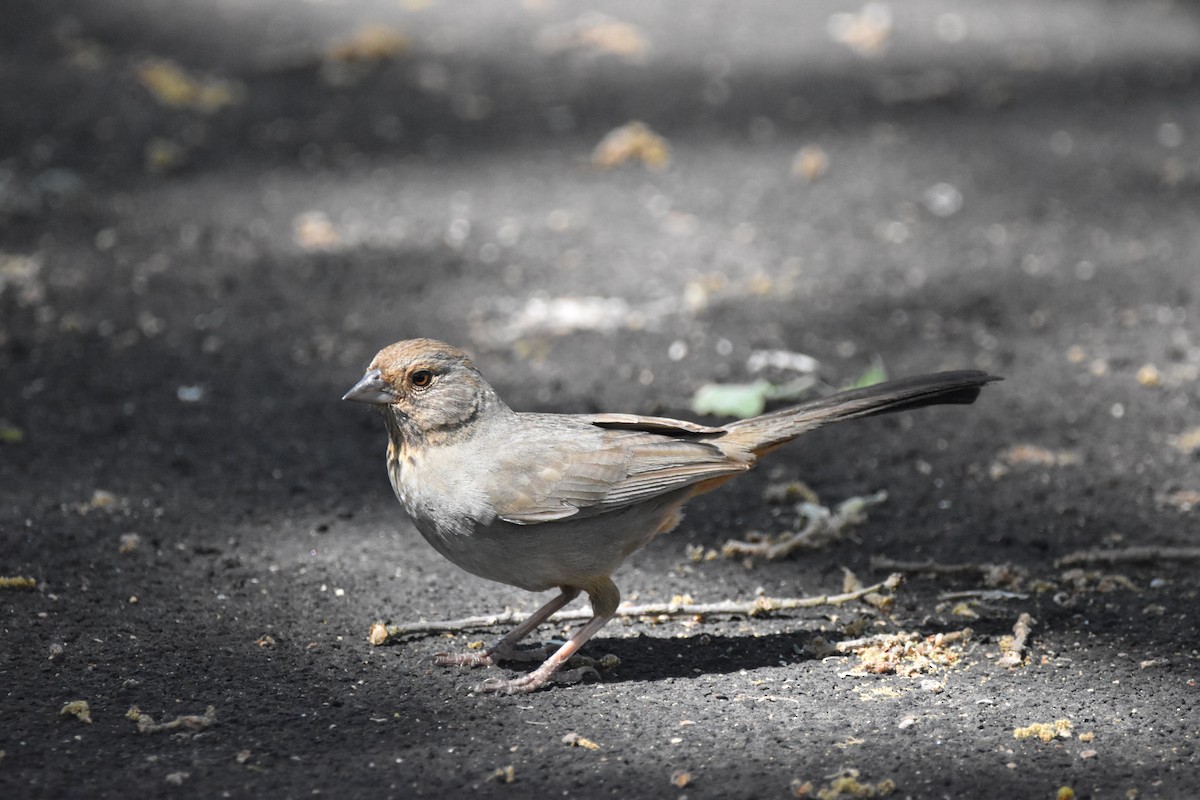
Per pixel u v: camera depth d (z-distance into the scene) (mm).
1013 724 7117
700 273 14875
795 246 15562
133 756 6703
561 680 7676
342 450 11156
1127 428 11422
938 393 8164
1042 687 7570
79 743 6812
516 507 7391
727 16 24812
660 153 18047
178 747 6812
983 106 20156
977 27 24219
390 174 17703
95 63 21016
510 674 7801
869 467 10930
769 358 12797
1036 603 8727
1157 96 20531
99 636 8039
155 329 13422
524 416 7750
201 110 19641
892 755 6762
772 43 23219
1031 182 17297
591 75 21484
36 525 9500
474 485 7418
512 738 6992
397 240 15695
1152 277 14477
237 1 24844
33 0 23891
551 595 8898
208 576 8914
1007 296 14172
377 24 23859
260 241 15633
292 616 8438
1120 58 22391
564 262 15148
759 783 6488
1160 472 10656
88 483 10312
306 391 12242
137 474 10523
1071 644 8141
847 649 8047
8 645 7875
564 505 7418
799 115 19750
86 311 13727
